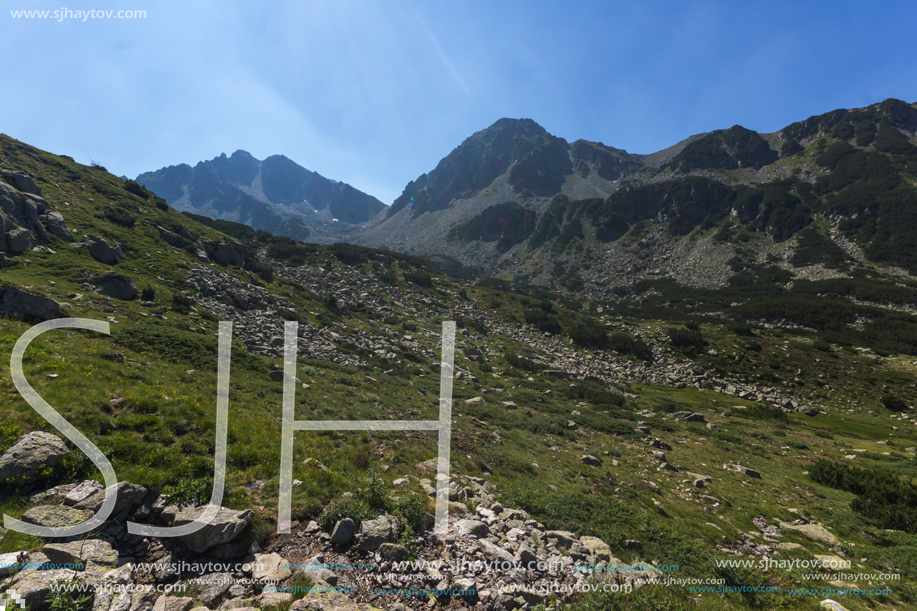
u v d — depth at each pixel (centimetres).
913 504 1744
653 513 1458
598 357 5722
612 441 2436
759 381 5169
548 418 2711
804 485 2078
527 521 1121
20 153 4322
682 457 2317
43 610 531
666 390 4750
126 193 4962
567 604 736
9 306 1692
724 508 1656
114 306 2466
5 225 2645
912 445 3181
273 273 5178
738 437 2947
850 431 3719
